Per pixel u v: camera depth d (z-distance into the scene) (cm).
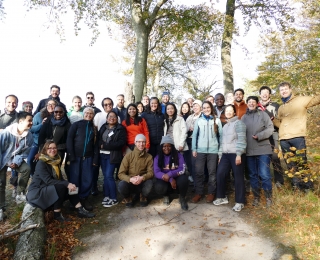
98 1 1114
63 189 407
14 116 514
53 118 470
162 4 1020
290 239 350
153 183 471
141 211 456
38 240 344
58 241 367
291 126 446
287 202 425
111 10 1170
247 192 519
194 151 497
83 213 436
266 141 446
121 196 525
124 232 393
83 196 457
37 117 517
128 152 497
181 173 459
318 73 880
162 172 466
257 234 373
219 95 569
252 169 457
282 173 503
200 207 466
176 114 557
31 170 514
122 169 466
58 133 465
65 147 473
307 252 320
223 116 527
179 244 362
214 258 330
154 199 508
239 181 450
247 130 455
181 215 439
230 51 1091
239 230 388
